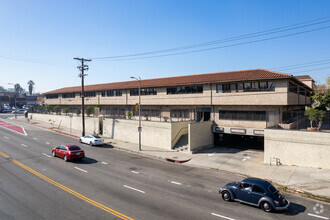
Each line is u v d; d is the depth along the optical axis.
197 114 31.41
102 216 10.23
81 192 13.19
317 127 19.89
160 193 13.36
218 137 29.80
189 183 15.38
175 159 22.22
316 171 17.28
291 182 15.54
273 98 24.36
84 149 26.44
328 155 17.47
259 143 30.22
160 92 34.75
